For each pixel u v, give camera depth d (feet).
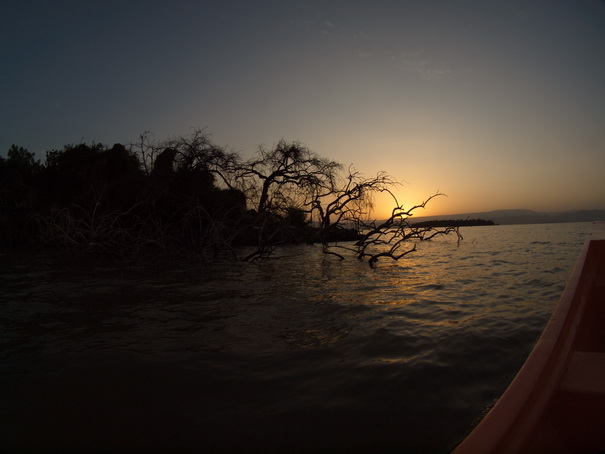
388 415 11.76
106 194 77.87
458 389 13.32
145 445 10.61
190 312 25.67
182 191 79.10
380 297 29.78
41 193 92.89
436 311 24.66
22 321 23.66
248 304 28.02
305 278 40.96
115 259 60.85
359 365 15.71
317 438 10.71
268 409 12.37
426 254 69.62
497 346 17.53
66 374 15.44
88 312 25.88
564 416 5.66
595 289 11.95
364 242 64.64
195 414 12.20
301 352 17.52
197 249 64.75
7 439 10.97
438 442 10.36
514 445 4.02
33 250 76.74
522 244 92.22
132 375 15.26
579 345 7.95
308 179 88.38
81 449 10.46
